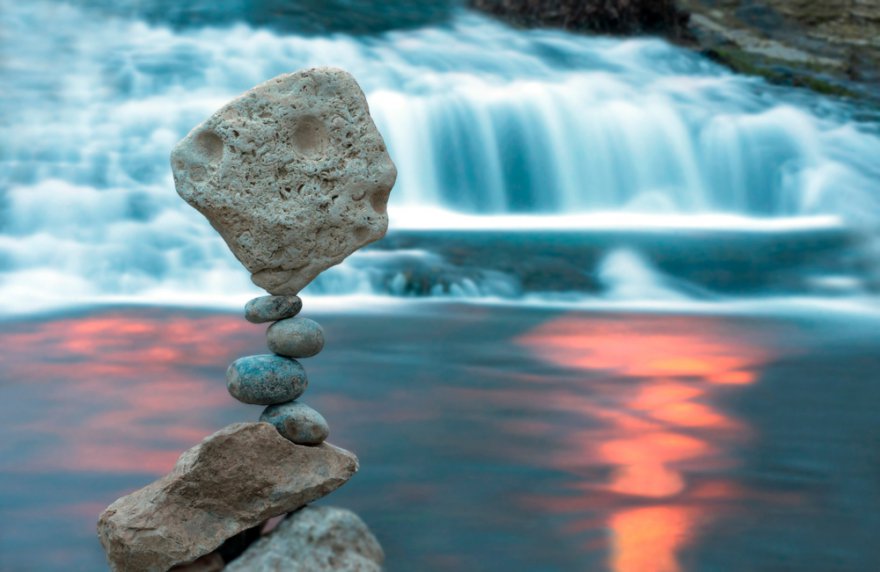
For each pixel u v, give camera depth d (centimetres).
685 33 2059
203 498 368
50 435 590
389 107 1464
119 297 1056
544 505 471
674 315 973
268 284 388
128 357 788
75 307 991
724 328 918
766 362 784
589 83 1659
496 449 559
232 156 373
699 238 1230
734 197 1519
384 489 494
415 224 1323
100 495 496
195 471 366
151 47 1766
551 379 721
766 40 2116
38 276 1105
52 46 1753
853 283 1095
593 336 874
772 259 1153
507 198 1452
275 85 376
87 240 1188
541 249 1141
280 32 1892
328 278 1048
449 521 451
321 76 378
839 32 2156
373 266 1070
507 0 2047
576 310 991
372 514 461
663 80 1747
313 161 379
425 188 1446
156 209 1256
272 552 369
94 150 1389
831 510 466
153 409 643
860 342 865
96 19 1903
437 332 883
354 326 905
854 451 558
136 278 1109
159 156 1395
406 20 2005
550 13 2009
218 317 946
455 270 1072
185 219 1241
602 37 1989
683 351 820
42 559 425
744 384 713
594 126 1508
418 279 1052
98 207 1249
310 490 381
